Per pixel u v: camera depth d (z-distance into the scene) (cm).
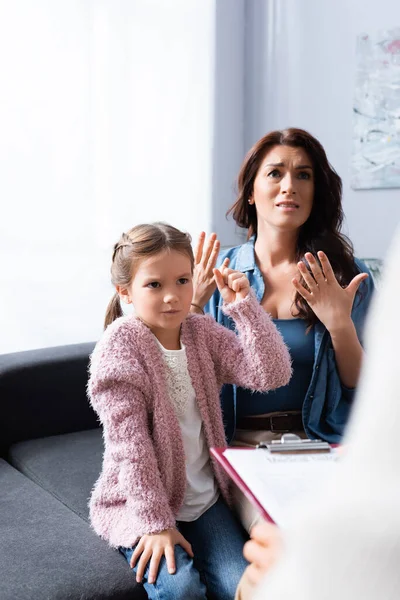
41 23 273
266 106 343
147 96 308
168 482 134
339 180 170
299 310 160
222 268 146
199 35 323
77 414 214
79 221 289
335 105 317
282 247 171
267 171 165
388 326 36
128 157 304
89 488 169
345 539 35
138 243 137
